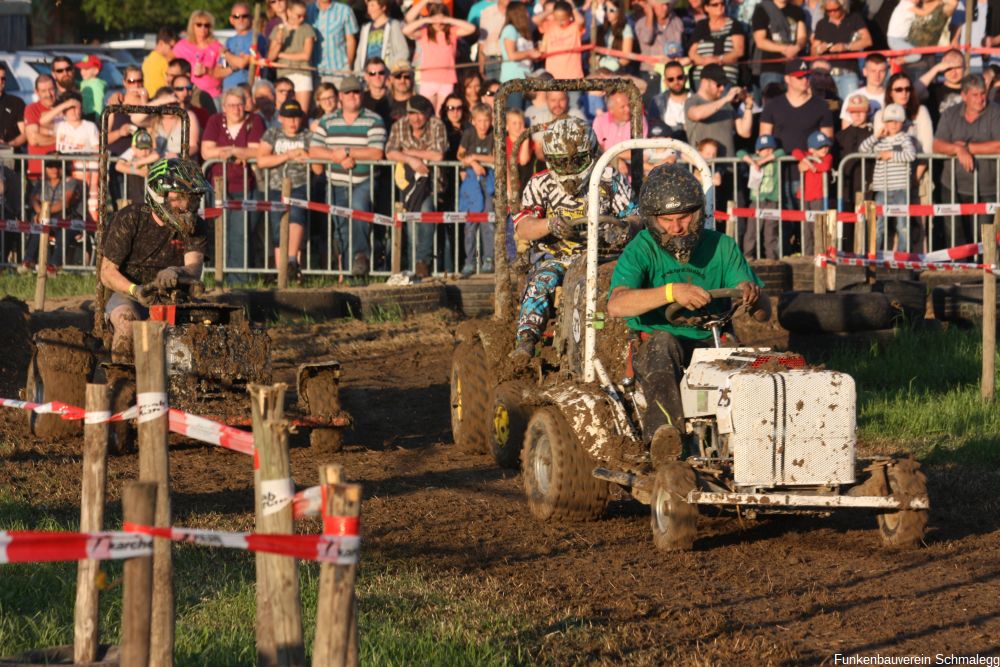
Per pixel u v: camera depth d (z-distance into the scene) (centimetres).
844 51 4891
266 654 1100
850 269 4572
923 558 2039
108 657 1412
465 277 5028
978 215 4588
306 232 5075
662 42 5203
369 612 1705
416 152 4922
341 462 2820
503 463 2727
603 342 2328
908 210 4341
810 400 2008
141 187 5112
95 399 1416
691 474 2000
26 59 6831
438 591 1841
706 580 1922
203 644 1563
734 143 4950
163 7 11312
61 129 5325
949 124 4631
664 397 2125
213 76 5497
